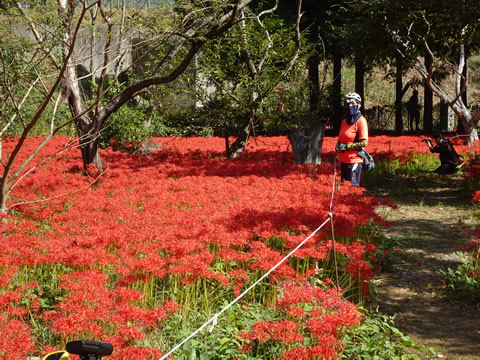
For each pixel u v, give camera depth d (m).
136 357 3.35
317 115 14.33
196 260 4.77
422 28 15.48
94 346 1.66
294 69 14.58
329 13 22.34
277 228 6.37
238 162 13.27
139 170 11.46
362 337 4.41
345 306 4.19
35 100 9.67
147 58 15.39
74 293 4.17
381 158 13.65
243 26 14.21
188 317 4.66
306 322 4.05
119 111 15.22
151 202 7.91
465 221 8.90
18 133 18.02
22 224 6.25
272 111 14.05
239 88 14.68
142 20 8.61
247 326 4.38
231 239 5.66
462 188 11.39
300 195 8.12
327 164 12.63
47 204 8.00
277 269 4.84
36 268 5.55
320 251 5.66
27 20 7.84
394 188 11.91
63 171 11.70
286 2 23.00
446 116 30.56
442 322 5.18
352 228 6.52
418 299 5.77
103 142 15.46
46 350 3.64
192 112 14.90
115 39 9.20
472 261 6.51
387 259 6.79
